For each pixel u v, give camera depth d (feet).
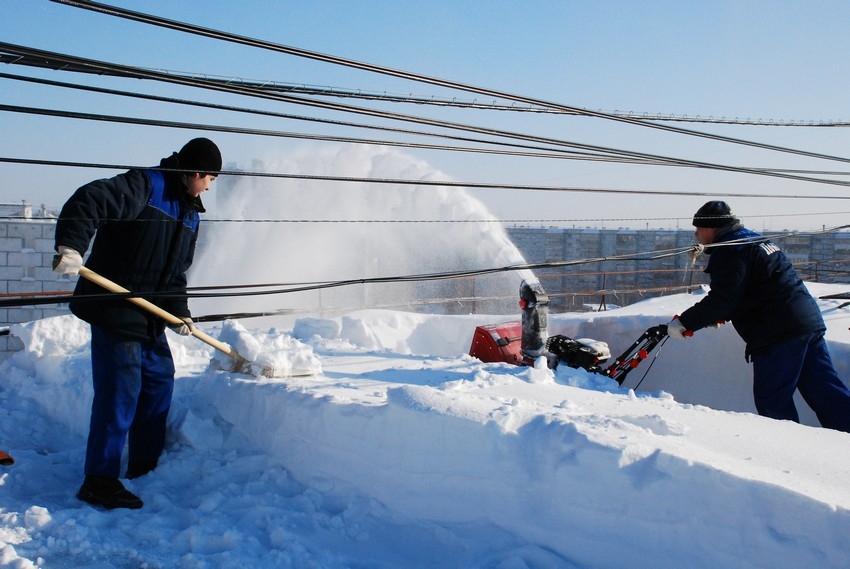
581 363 15.94
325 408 10.69
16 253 35.63
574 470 8.31
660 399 11.96
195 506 10.48
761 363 14.97
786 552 7.04
